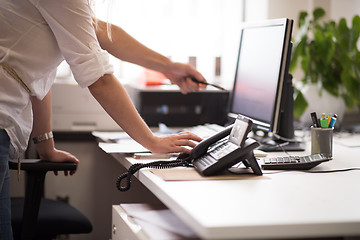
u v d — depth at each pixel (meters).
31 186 1.60
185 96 2.49
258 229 0.85
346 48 2.25
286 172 1.33
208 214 0.91
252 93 1.87
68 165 1.62
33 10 1.35
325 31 2.35
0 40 1.33
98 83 1.42
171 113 2.48
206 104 2.51
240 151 1.26
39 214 1.77
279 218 0.89
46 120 1.72
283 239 0.96
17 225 1.69
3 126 1.33
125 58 1.94
